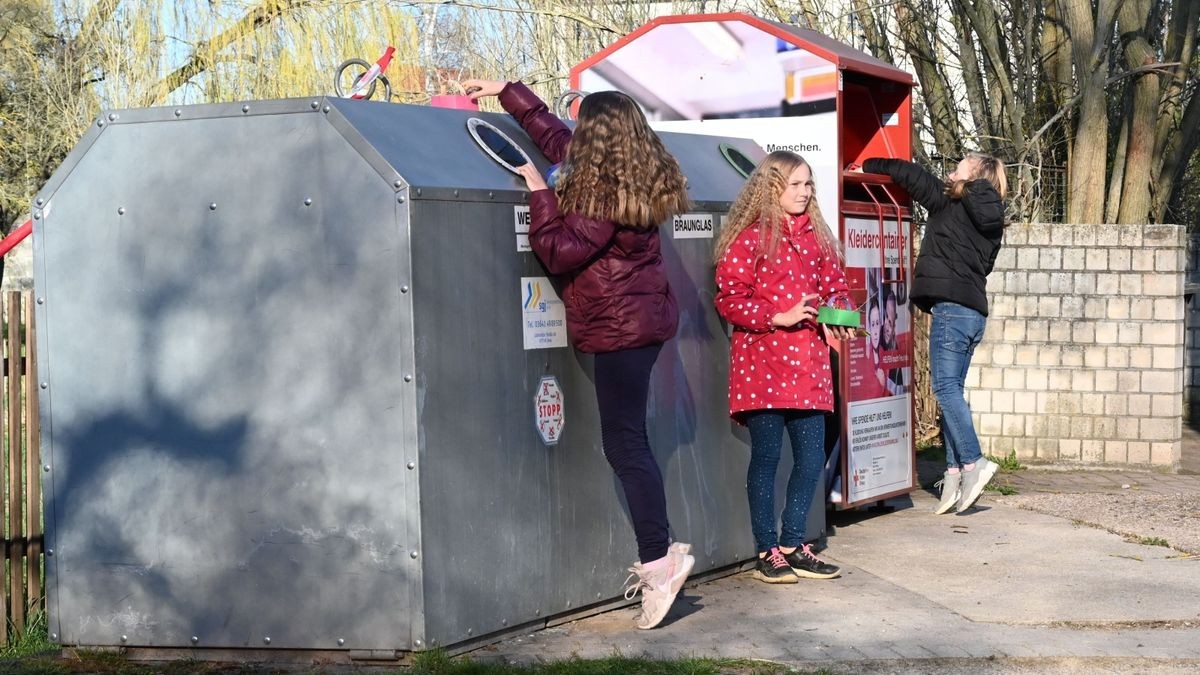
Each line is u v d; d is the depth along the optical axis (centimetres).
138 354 438
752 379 527
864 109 742
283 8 1264
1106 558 593
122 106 1320
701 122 671
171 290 434
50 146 1576
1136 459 906
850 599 515
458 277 421
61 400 448
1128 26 1034
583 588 476
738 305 518
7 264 1727
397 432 407
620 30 1226
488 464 433
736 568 564
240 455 427
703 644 447
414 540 408
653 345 457
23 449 541
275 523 424
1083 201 1031
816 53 645
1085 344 912
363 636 416
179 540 436
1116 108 1156
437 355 413
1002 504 748
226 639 432
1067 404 918
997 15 1145
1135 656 437
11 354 521
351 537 415
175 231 433
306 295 417
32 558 527
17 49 1515
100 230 441
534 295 451
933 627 472
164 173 434
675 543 468
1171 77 1105
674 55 678
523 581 450
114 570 444
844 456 656
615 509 490
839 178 644
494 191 436
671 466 517
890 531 661
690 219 533
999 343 929
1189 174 1338
